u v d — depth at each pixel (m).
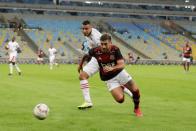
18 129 14.65
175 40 122.38
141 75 54.84
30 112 18.81
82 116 17.81
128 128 15.12
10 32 111.19
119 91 17.89
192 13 134.88
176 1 134.38
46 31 115.50
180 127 15.54
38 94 27.20
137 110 18.31
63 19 123.75
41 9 122.38
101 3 133.50
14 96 25.81
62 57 102.88
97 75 51.84
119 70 17.81
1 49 101.75
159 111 19.94
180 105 22.53
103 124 15.87
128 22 129.75
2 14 119.19
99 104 22.14
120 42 117.12
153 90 32.28
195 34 128.00
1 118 17.05
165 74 57.88
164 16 137.12
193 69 78.75
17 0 125.69
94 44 19.92
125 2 127.88
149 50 114.56
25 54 101.44
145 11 131.12
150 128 15.20
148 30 126.44
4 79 41.78
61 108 20.31
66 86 34.12
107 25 125.56
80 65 19.84
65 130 14.52
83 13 129.75
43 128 14.86
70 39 112.94
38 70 63.69
